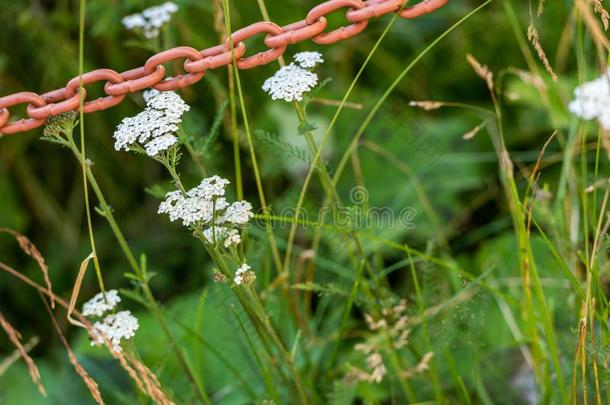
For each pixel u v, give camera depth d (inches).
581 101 53.9
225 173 80.5
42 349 78.6
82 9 51.6
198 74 52.1
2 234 82.4
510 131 81.8
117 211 86.0
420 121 81.7
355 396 64.3
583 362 53.5
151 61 51.8
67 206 86.1
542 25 84.9
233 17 78.6
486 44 87.0
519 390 64.1
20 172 83.4
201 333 66.2
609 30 66.5
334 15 84.0
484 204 79.4
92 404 67.4
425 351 63.1
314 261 64.5
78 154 52.8
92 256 53.7
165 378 64.6
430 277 61.2
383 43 87.0
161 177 85.9
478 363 62.4
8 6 77.6
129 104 82.5
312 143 55.5
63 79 80.9
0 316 53.1
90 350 67.6
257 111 82.5
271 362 57.2
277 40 51.8
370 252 66.7
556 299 65.7
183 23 74.9
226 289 59.0
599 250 55.6
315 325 66.2
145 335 66.7
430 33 88.0
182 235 81.7
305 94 53.4
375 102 80.8
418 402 63.2
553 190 72.9
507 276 69.0
